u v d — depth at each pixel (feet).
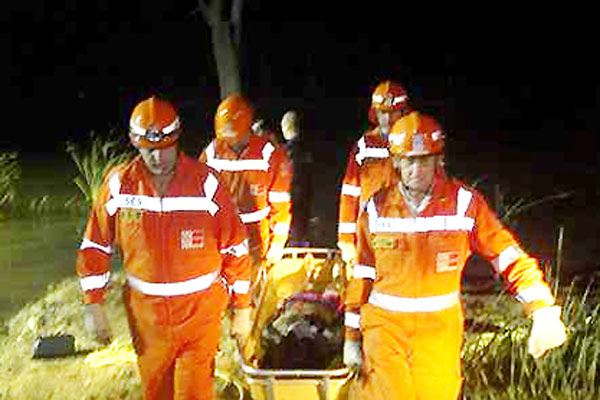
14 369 21.62
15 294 27.63
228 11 33.53
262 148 20.57
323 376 15.96
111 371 20.84
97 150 44.42
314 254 23.76
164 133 14.53
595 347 19.56
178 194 14.96
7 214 37.86
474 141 53.72
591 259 30.25
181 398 15.51
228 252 15.62
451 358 14.32
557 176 44.19
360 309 14.47
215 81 69.00
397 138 13.64
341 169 45.27
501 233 14.03
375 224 14.06
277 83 67.21
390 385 14.21
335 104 62.13
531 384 19.10
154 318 15.21
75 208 38.83
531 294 13.80
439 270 13.92
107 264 15.57
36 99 67.97
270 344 18.34
